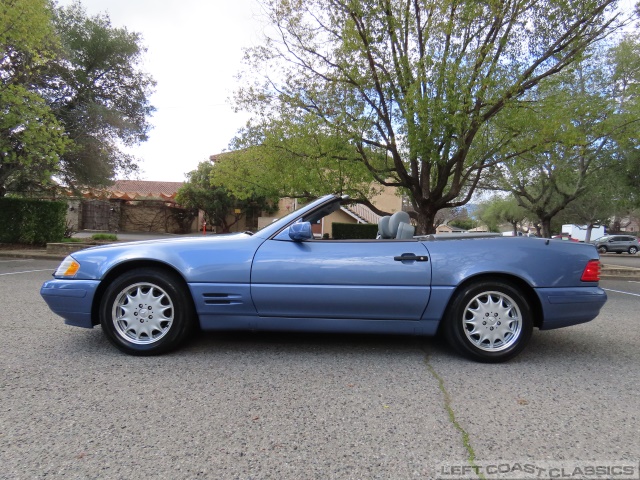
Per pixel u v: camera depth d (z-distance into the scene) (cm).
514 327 366
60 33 1530
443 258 364
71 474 200
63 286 368
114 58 1638
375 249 370
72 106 1600
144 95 1781
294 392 299
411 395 297
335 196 416
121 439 232
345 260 363
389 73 1022
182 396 289
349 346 409
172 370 338
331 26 1016
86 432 239
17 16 1070
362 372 341
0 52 1161
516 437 241
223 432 242
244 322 371
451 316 366
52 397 284
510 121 964
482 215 4644
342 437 238
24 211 1577
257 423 253
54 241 1631
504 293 363
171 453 220
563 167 1811
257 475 202
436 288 361
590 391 310
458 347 367
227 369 342
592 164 1872
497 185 2286
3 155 1325
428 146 946
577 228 4403
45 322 482
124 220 3288
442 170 1109
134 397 286
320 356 379
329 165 1097
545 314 366
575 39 923
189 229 3400
